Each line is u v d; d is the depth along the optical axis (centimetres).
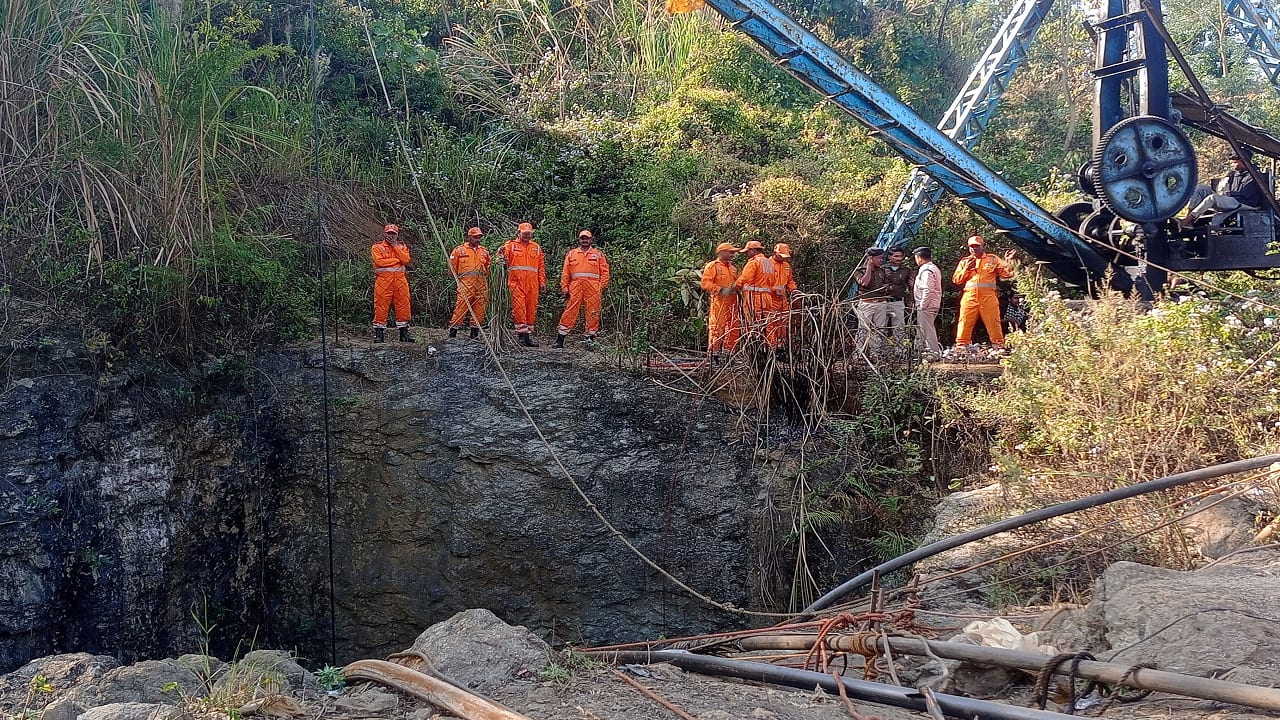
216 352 1260
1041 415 883
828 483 1180
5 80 1162
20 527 976
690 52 2362
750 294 1269
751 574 1208
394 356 1304
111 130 1223
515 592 1241
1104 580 552
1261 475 676
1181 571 560
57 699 461
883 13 2770
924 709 418
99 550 1048
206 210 1308
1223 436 769
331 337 1358
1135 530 662
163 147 1242
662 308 1505
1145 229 1343
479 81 2131
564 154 1930
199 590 1167
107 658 511
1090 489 719
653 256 1633
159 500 1126
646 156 1947
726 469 1236
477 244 1359
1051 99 2522
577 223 1792
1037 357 938
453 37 2270
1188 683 385
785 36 1284
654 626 1222
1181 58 1313
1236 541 648
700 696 464
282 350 1323
